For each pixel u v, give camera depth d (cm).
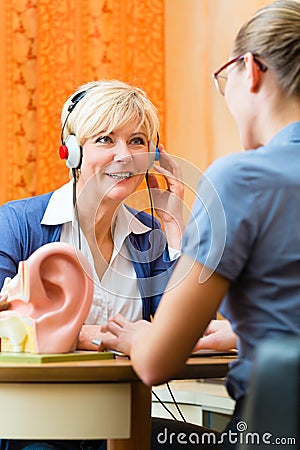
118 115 204
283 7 141
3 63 350
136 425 160
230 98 146
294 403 77
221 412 254
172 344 133
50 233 209
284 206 130
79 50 352
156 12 362
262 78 140
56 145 346
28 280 158
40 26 348
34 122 352
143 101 211
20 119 351
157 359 134
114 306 204
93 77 353
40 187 345
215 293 132
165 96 361
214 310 133
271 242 130
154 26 361
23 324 160
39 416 144
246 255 131
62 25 349
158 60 361
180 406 271
